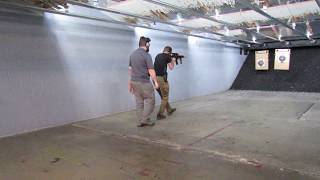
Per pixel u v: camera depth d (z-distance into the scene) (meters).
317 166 2.53
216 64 8.38
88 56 4.71
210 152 2.99
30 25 3.89
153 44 5.98
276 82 8.81
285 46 8.82
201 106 5.93
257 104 6.06
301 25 6.18
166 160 2.79
